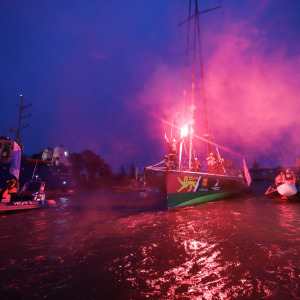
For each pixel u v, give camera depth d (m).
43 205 14.59
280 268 3.71
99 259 4.46
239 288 3.12
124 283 3.40
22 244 5.75
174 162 11.20
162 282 3.39
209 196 13.16
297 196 12.94
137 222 8.30
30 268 4.09
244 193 18.31
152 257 4.48
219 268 3.81
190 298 2.92
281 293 2.95
